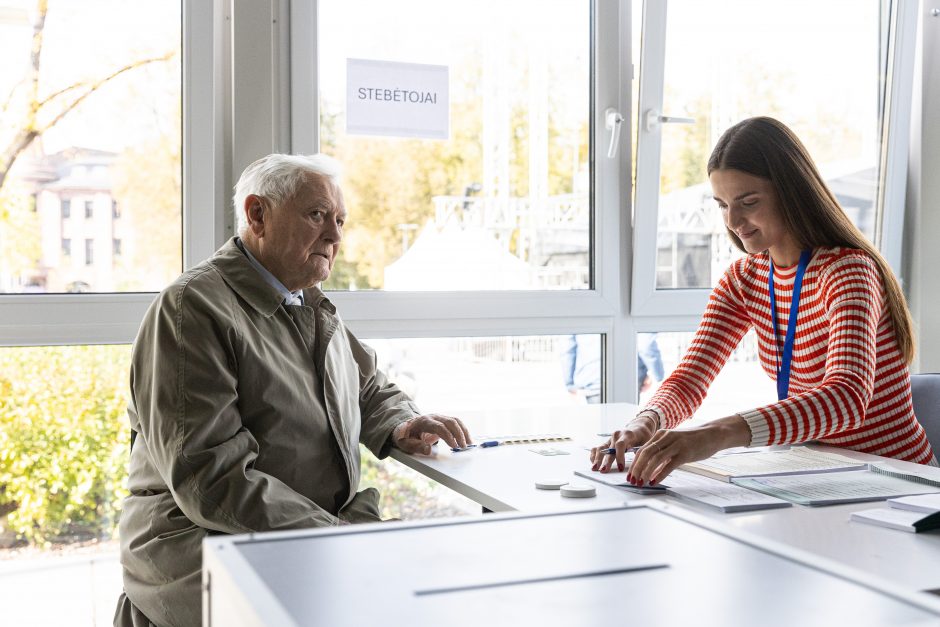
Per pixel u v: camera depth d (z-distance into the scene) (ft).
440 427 5.94
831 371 5.15
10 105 6.88
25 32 6.88
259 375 5.65
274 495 5.26
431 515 8.52
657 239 8.93
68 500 7.35
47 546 7.34
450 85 8.10
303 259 6.06
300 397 5.84
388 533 2.77
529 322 8.50
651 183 8.74
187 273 5.78
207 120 7.29
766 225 5.81
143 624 5.62
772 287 6.04
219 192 7.54
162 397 5.29
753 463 5.01
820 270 5.63
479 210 8.30
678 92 8.86
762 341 6.25
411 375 8.23
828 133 9.57
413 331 8.07
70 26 6.98
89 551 7.46
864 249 5.69
